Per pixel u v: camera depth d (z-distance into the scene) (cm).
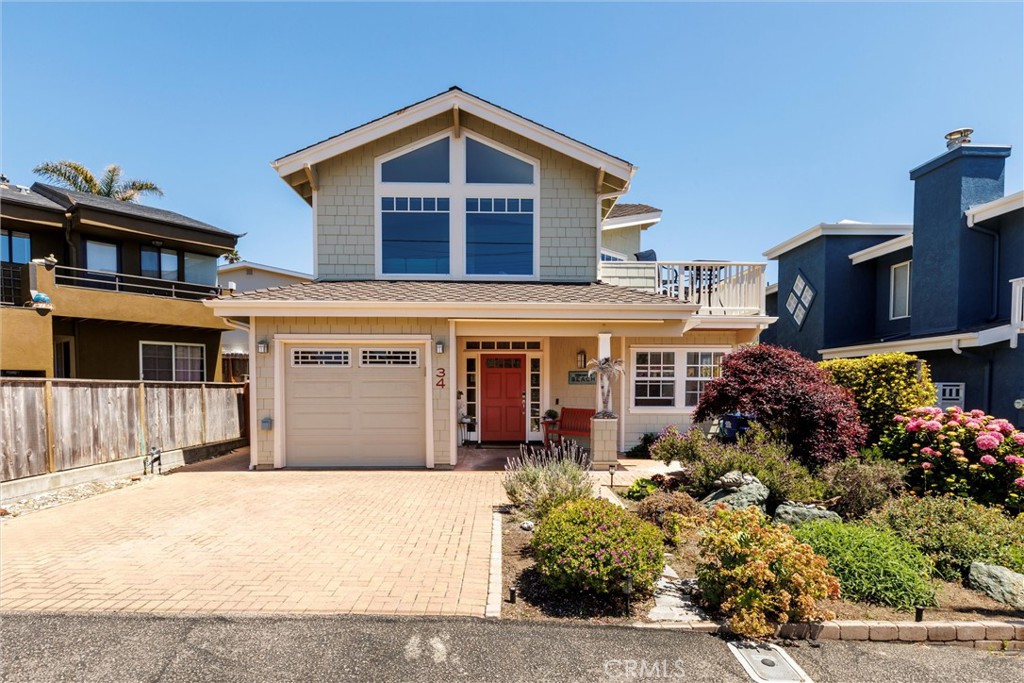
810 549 423
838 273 1581
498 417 1226
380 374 986
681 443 832
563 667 355
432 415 974
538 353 1225
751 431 814
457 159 1130
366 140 1091
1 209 1270
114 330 1455
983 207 1122
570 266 1148
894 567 456
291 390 980
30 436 770
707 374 1188
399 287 1053
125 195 2580
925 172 1276
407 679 339
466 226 1138
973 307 1170
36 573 486
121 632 386
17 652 361
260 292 991
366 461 985
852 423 811
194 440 1118
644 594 450
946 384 1149
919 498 694
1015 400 1010
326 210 1121
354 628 395
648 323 1009
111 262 1501
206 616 409
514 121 1091
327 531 607
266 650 366
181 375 1620
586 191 1147
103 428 890
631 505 716
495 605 429
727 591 420
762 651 383
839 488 675
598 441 971
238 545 560
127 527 623
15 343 1142
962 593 477
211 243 1656
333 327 968
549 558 448
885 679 353
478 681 339
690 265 1191
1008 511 681
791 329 1792
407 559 521
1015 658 386
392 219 1132
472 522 640
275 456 964
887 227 1562
